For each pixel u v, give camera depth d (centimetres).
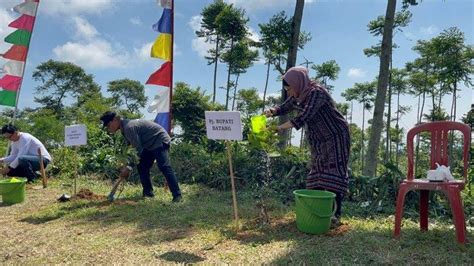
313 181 435
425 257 320
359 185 618
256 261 327
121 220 482
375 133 806
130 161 664
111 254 359
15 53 878
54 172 887
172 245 382
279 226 431
